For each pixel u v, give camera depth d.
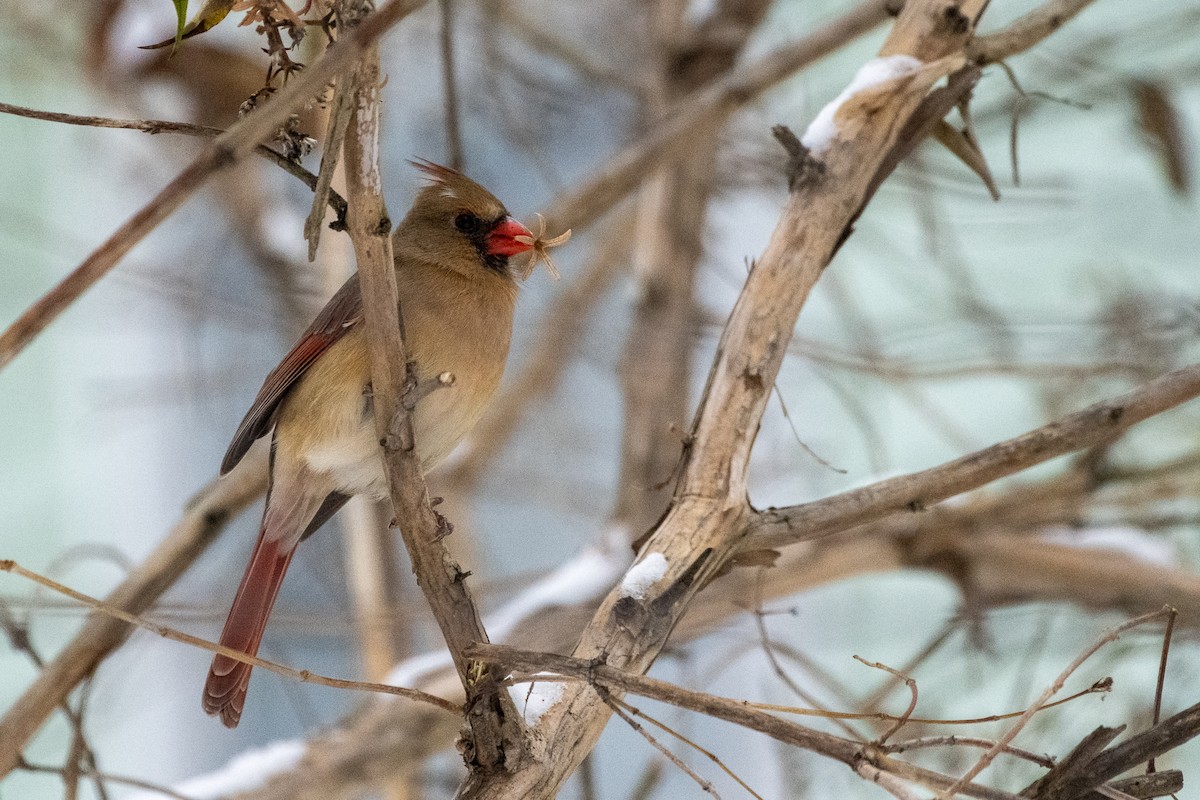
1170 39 11.52
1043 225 13.08
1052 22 6.25
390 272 4.77
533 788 4.74
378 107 4.48
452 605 4.91
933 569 9.80
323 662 13.39
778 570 9.54
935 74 5.82
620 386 10.86
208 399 14.34
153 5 10.95
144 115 11.65
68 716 7.36
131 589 7.87
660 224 10.68
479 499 13.94
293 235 12.70
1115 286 11.84
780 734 4.32
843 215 5.73
